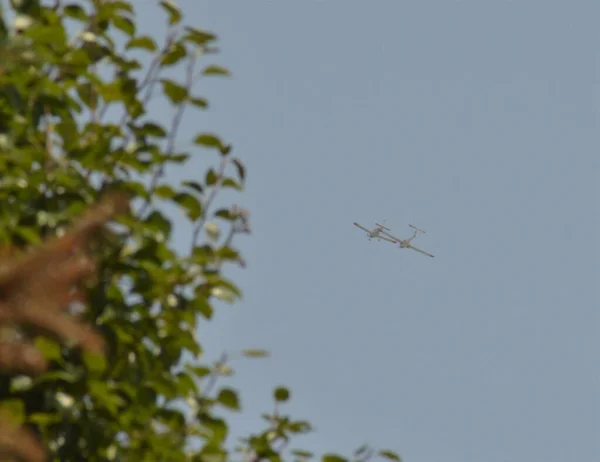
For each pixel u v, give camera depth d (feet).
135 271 64.34
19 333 31.22
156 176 69.62
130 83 68.74
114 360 63.16
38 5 68.28
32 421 57.77
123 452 62.80
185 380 66.59
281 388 70.74
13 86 62.95
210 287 70.18
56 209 63.16
